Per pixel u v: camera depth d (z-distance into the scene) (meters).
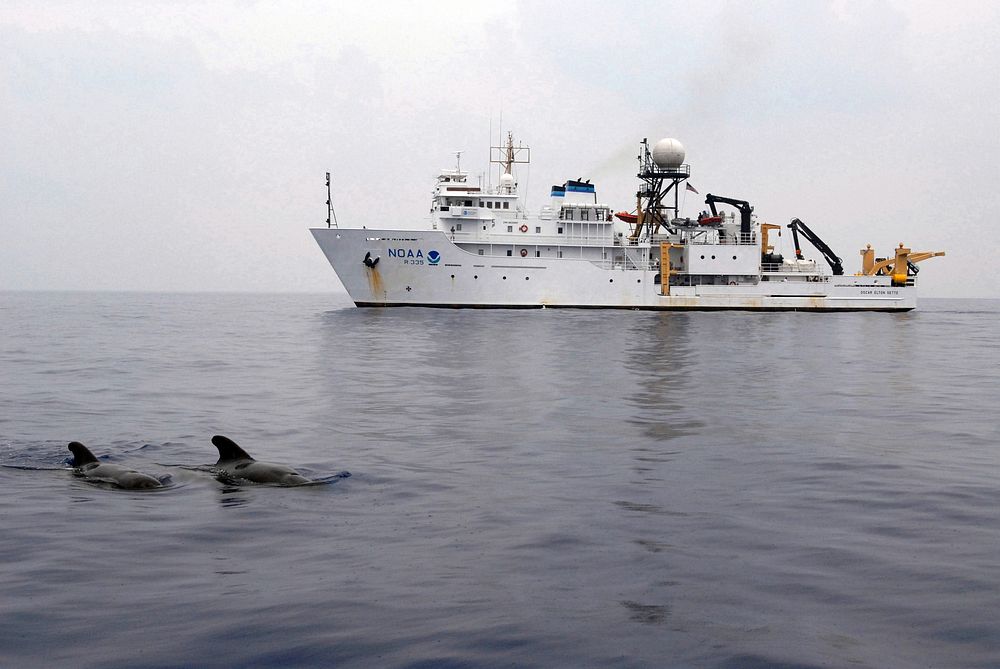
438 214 76.31
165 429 20.77
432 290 76.56
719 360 38.81
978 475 15.97
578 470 16.22
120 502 13.48
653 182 80.50
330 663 7.92
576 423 21.77
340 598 9.46
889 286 85.56
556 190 79.31
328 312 95.94
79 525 12.23
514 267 76.38
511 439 19.50
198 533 11.86
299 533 11.88
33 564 10.60
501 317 67.94
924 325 72.88
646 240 80.12
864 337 55.50
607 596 9.56
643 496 14.19
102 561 10.71
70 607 9.23
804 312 83.50
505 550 11.18
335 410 23.95
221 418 22.53
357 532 11.95
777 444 19.03
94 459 15.91
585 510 13.26
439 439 19.47
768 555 11.05
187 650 8.18
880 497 14.21
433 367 35.50
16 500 13.60
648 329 57.62
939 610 9.19
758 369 35.41
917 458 17.55
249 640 8.39
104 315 94.19
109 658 8.01
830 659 7.99
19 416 22.86
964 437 20.11
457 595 9.56
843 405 25.48
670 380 31.30
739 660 7.97
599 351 42.38
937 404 25.92
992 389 29.84
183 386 29.56
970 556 11.05
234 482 14.87
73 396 26.97
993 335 60.78
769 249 85.69
